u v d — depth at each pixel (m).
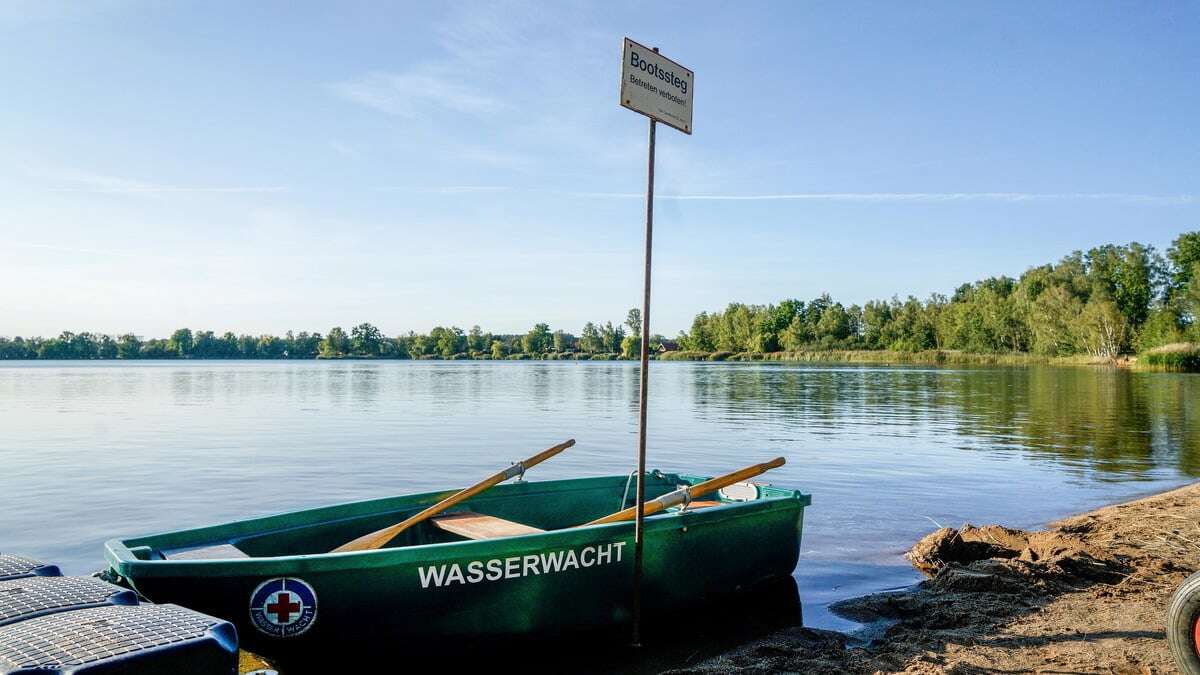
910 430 20.39
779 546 6.79
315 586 4.53
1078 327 79.88
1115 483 12.51
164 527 9.88
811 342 125.31
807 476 13.18
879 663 4.80
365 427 22.09
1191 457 15.30
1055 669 4.50
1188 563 6.92
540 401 32.78
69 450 17.05
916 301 115.25
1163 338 68.56
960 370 66.62
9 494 12.03
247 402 32.53
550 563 5.28
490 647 5.19
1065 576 6.57
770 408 27.91
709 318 144.75
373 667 4.88
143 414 26.47
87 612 3.07
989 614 5.67
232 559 4.36
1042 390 37.09
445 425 22.56
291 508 11.03
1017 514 10.17
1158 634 4.97
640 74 5.07
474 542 4.97
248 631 4.42
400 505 6.43
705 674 4.80
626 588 5.67
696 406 29.08
